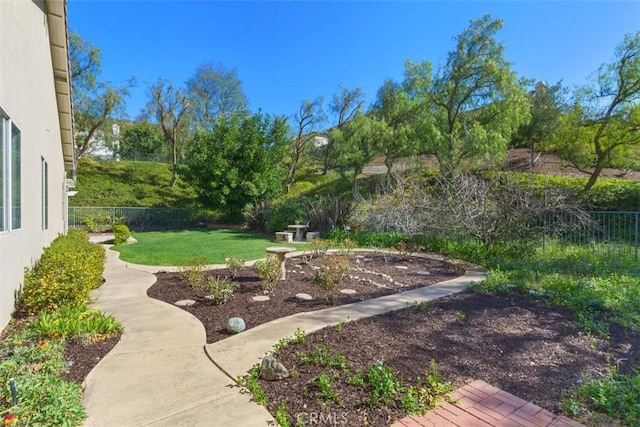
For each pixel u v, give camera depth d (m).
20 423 2.19
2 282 4.04
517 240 9.26
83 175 26.95
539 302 5.46
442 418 2.52
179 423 2.41
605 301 5.10
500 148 14.91
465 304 5.37
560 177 15.29
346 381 2.96
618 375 3.10
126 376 3.07
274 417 2.49
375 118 20.48
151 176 29.14
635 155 13.58
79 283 4.85
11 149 4.41
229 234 17.56
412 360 3.42
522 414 2.58
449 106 16.94
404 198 11.48
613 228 9.84
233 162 20.70
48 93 7.50
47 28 7.09
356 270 8.12
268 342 3.81
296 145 28.14
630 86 12.00
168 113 28.97
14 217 4.66
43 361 3.20
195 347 3.74
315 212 15.77
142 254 10.59
